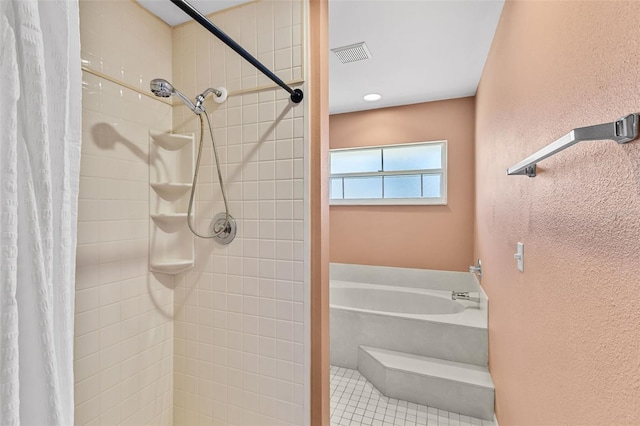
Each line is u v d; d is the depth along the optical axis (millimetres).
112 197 1258
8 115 377
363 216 3326
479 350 2141
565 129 819
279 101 1322
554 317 893
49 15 439
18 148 392
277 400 1330
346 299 3193
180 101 1522
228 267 1423
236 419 1405
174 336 1536
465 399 1925
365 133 3322
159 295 1467
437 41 1924
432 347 2262
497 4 1566
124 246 1307
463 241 2957
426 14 1652
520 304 1259
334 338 2555
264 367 1354
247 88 1379
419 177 3193
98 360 1206
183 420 1511
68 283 460
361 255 3334
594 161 669
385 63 2229
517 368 1315
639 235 518
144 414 1388
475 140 2801
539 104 1025
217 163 1356
